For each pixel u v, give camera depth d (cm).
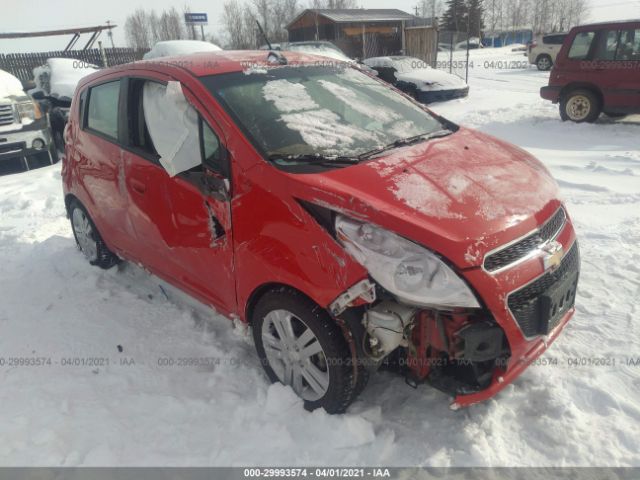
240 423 270
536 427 256
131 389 300
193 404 284
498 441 249
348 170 259
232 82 312
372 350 246
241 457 250
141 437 264
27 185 777
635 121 933
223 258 287
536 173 287
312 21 2930
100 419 276
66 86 1041
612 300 356
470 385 248
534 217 245
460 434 253
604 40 885
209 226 290
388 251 223
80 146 417
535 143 825
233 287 288
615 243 441
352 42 2766
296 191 246
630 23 853
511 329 228
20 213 638
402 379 293
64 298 412
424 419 265
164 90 325
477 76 1995
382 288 233
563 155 743
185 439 262
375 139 306
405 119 343
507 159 295
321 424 260
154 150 331
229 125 279
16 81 943
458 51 3956
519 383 284
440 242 219
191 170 296
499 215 237
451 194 244
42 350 342
